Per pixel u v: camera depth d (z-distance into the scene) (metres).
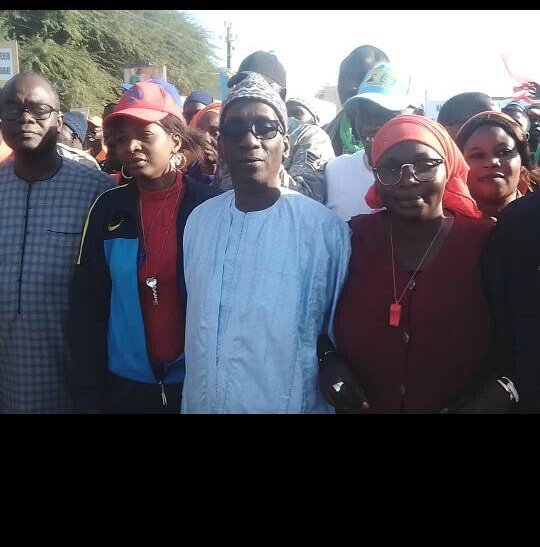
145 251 2.50
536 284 2.03
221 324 2.13
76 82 16.27
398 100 2.78
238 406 2.10
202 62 23.80
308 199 2.23
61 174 2.71
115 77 18.86
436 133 2.11
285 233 2.15
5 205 2.69
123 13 21.00
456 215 2.24
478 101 3.29
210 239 2.23
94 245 2.52
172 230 2.52
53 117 2.67
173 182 2.59
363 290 2.17
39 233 2.63
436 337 2.08
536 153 3.18
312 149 3.17
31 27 17.03
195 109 4.79
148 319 2.50
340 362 2.15
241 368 2.10
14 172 2.74
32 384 2.64
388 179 2.09
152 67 7.55
